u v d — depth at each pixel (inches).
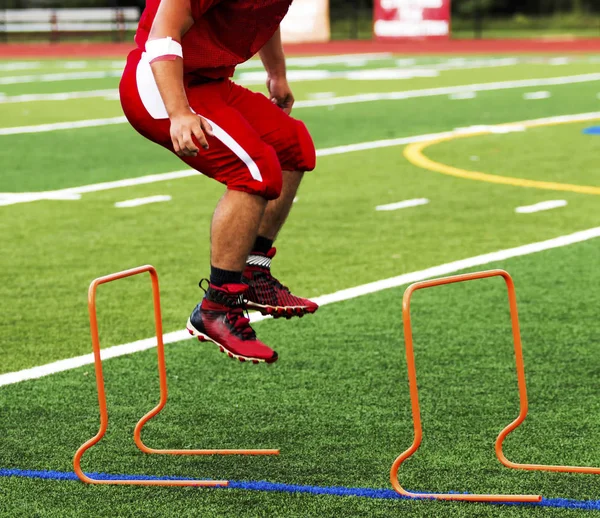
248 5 207.5
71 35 2119.8
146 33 214.7
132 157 687.7
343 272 384.5
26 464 218.1
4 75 1366.9
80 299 353.4
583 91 1086.4
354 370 278.8
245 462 218.2
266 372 278.2
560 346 296.5
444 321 322.0
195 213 500.4
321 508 194.1
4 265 400.5
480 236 442.6
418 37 1931.6
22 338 311.0
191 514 192.2
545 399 255.1
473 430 235.3
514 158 656.4
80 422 243.3
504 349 294.4
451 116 889.5
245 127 208.4
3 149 724.0
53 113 944.3
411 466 215.2
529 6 2571.4
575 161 641.6
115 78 1310.3
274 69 246.1
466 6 2452.0
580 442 227.6
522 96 1046.4
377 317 327.6
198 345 303.6
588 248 418.0
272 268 391.5
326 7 1950.1
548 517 189.0
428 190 553.0
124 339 309.6
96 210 509.0
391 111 930.7
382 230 456.8
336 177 597.0
